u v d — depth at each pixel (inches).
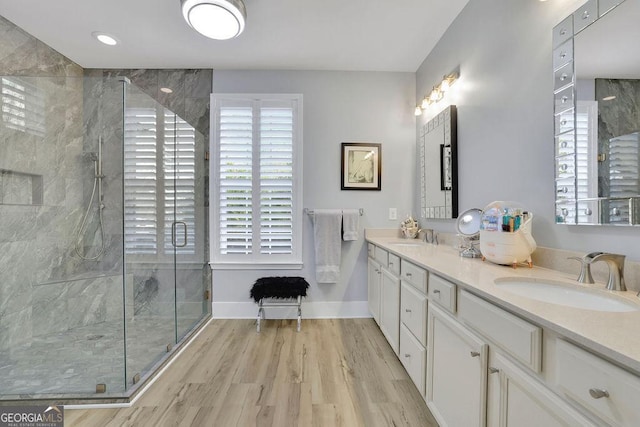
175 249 97.2
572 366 24.4
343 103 112.0
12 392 62.6
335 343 89.0
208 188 111.1
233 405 60.3
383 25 84.9
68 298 90.7
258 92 110.7
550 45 49.9
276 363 77.0
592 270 41.9
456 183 82.4
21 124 86.0
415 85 113.0
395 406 59.9
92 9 77.9
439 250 74.1
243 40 92.2
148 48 96.8
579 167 44.1
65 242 91.8
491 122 66.3
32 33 88.7
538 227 52.6
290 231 110.7
